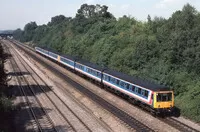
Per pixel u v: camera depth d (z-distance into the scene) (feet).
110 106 108.17
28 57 305.73
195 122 91.25
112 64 164.35
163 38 138.10
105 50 183.73
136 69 143.84
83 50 235.61
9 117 92.99
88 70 164.55
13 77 176.96
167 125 87.15
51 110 102.17
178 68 119.03
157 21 180.86
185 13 134.31
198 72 110.63
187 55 114.52
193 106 96.12
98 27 249.96
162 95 96.07
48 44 394.32
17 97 122.11
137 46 148.56
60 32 372.79
